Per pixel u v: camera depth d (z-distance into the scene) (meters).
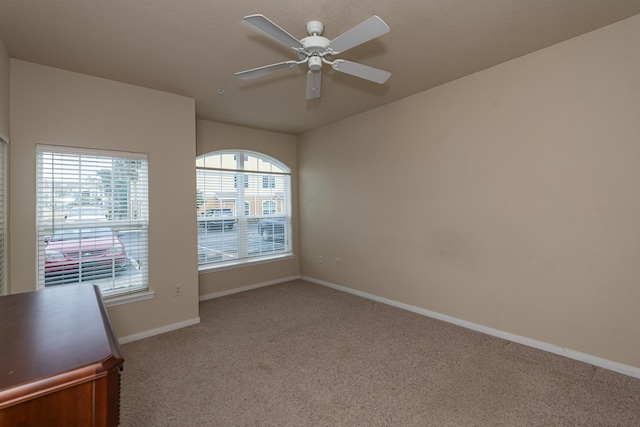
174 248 3.07
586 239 2.22
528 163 2.48
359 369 2.24
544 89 2.38
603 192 2.14
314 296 4.05
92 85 2.65
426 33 2.12
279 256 4.80
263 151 4.62
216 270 4.12
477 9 1.86
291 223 4.98
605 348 2.16
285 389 2.02
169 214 3.04
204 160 4.12
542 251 2.43
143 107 2.90
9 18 1.85
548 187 2.38
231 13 1.85
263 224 4.70
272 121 4.17
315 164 4.66
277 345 2.65
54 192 2.50
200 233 4.06
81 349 0.86
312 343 2.68
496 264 2.71
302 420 1.72
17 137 2.33
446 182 3.05
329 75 2.76
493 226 2.71
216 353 2.52
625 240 2.06
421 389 1.99
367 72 2.08
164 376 2.19
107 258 2.74
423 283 3.30
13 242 2.31
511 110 2.56
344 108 3.70
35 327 1.01
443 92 3.03
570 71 2.25
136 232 2.89
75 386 0.74
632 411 1.74
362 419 1.73
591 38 2.15
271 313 3.44
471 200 2.86
